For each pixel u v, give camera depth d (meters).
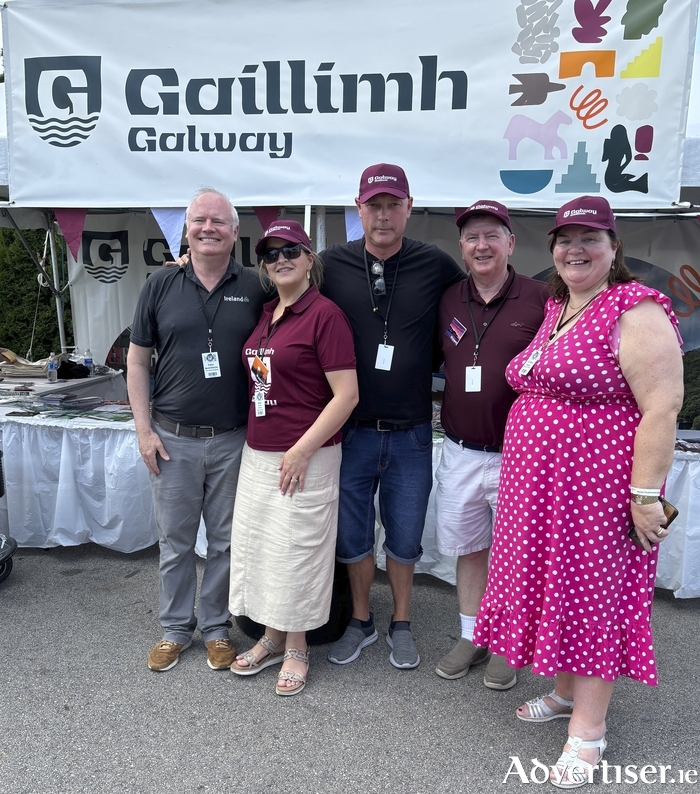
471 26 3.11
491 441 2.15
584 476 1.66
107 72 3.48
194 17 3.35
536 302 2.10
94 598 2.87
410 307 2.19
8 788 1.71
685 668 2.39
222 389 2.18
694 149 3.09
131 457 3.16
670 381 1.55
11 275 8.70
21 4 3.49
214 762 1.82
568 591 1.71
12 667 2.30
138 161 3.54
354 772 1.79
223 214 2.10
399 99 3.24
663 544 2.87
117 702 2.10
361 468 2.30
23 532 3.30
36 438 3.23
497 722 2.04
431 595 3.01
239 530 2.16
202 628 2.38
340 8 3.21
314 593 2.11
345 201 3.38
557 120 3.11
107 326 5.16
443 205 3.29
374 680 2.27
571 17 3.01
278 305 2.13
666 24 2.93
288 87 3.33
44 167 3.63
